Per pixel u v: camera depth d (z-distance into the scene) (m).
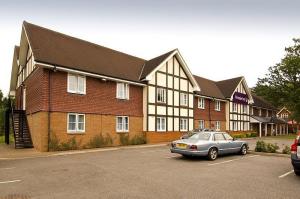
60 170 10.27
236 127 37.62
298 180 8.82
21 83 25.34
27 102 21.88
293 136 43.47
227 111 36.19
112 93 21.23
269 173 9.95
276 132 50.16
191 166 11.33
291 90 45.19
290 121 58.34
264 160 13.28
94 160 12.97
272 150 16.05
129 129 22.39
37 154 15.21
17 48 26.14
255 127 43.72
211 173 9.86
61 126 17.58
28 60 22.52
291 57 43.34
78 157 14.16
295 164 9.25
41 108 16.78
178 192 7.27
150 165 11.51
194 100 30.36
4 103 38.12
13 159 13.59
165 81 25.75
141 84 23.22
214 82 40.34
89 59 21.05
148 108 23.78
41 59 16.72
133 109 22.97
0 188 7.62
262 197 6.90
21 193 7.12
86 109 19.16
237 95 37.53
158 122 24.73
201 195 7.01
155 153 15.93
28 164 11.76
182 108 27.48
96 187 7.73
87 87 19.41
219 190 7.50
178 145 13.28
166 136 25.28
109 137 20.61
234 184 8.20
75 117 18.48
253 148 19.28
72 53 20.20
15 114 22.02
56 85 17.56
